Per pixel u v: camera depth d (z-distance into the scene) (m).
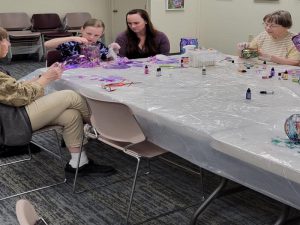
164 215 2.20
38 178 2.67
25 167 2.84
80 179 2.63
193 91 2.21
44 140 3.34
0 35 2.30
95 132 2.22
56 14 7.27
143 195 2.43
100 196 2.42
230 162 1.54
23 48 6.82
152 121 1.87
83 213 2.24
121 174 2.71
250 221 2.14
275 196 1.40
